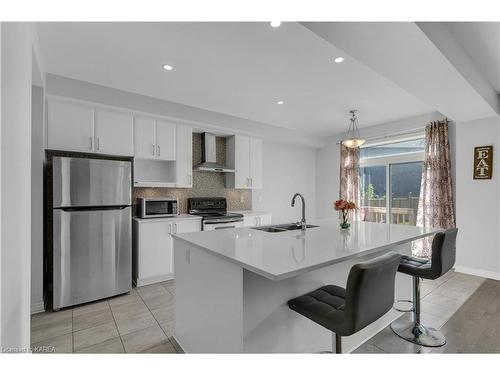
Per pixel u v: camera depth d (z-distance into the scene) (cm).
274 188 558
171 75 284
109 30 205
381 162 511
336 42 188
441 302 287
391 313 244
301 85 310
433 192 412
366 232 237
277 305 161
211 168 421
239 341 146
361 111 412
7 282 102
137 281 330
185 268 202
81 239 278
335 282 200
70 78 292
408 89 272
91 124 308
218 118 418
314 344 181
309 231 242
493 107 336
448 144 404
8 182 103
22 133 127
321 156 611
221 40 218
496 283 345
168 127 374
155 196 395
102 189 291
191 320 193
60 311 265
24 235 131
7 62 102
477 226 375
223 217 404
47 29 203
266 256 149
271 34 210
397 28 172
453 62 225
